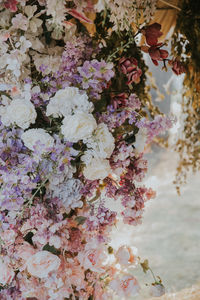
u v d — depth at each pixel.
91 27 2.27
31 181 1.40
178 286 3.40
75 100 1.41
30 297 1.56
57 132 1.45
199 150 3.07
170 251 4.22
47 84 1.49
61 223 1.44
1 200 1.38
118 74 1.80
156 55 1.76
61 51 1.60
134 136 1.61
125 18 1.60
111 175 1.64
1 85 1.47
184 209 5.55
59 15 1.47
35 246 1.51
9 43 1.52
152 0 1.70
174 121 1.58
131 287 1.59
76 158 1.53
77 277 1.54
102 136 1.42
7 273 1.43
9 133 1.41
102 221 1.47
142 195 1.65
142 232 4.74
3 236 1.40
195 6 2.40
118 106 1.65
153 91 6.58
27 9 1.48
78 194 1.46
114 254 1.69
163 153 7.40
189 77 2.53
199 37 2.41
